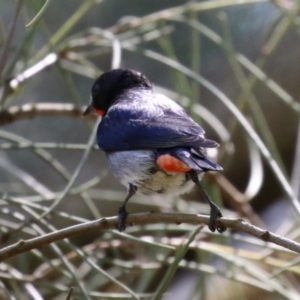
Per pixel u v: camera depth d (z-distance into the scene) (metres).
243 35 14.64
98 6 14.06
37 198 9.02
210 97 15.06
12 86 9.85
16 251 6.59
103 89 9.82
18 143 9.60
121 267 8.56
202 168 6.96
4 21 13.52
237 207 10.57
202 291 8.67
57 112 10.70
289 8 10.37
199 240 9.30
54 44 10.18
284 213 14.46
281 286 8.41
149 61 14.32
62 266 9.21
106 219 6.66
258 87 15.27
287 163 15.28
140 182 8.09
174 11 10.67
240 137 14.68
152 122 8.21
